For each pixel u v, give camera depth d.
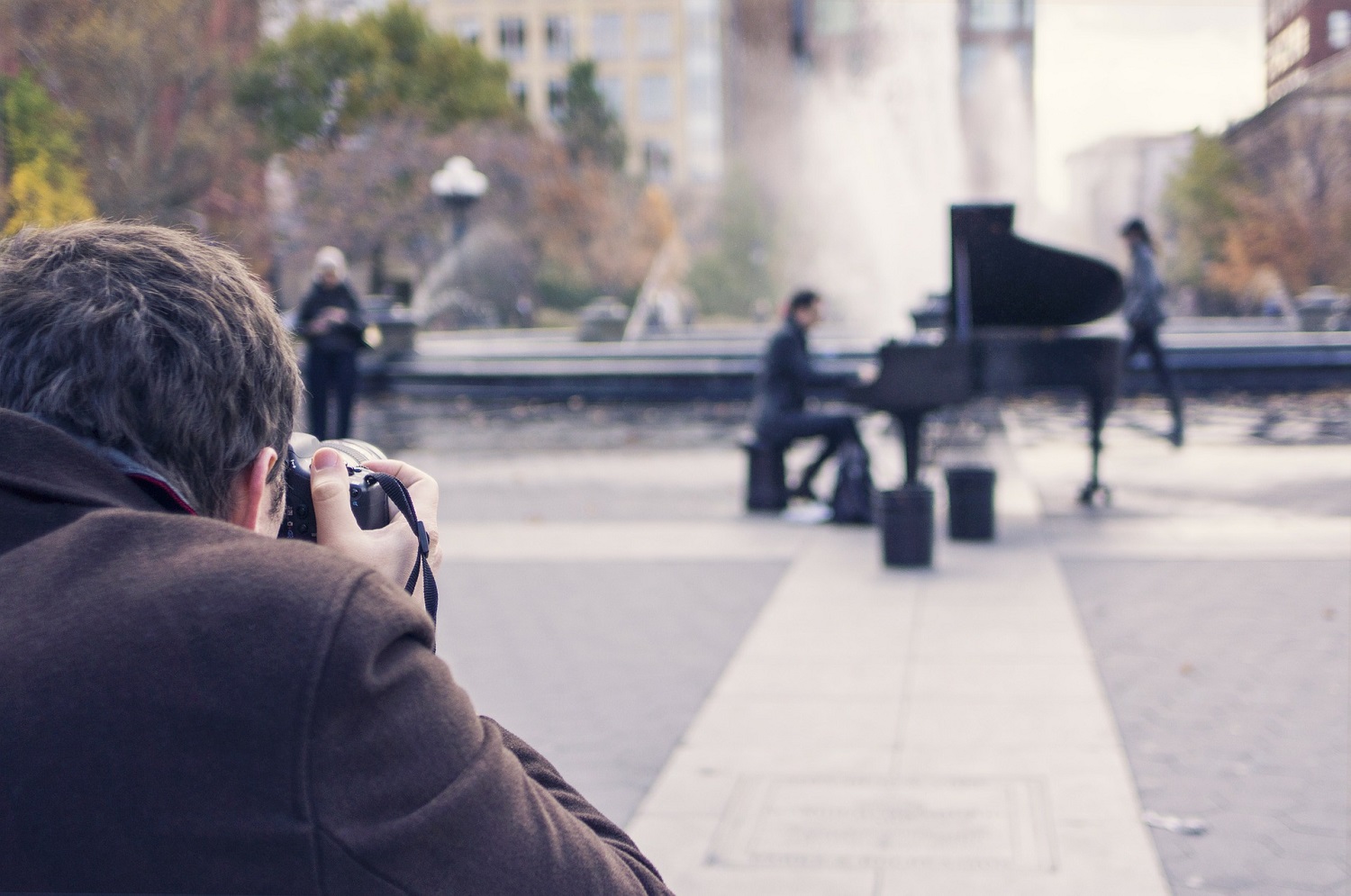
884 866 3.37
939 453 12.85
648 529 8.96
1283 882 3.21
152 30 9.27
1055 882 3.24
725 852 3.49
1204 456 11.94
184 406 0.96
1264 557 7.34
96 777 0.80
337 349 12.15
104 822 0.80
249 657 0.81
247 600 0.83
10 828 0.80
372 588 0.87
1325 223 39.94
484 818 0.86
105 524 0.89
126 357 0.94
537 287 53.75
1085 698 4.79
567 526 9.18
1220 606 6.21
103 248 0.98
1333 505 9.08
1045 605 6.33
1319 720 4.48
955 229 7.96
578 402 19.11
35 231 1.01
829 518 9.16
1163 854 3.40
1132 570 7.12
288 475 1.10
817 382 9.62
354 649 0.82
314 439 1.22
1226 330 25.38
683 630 6.05
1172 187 48.34
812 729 4.53
